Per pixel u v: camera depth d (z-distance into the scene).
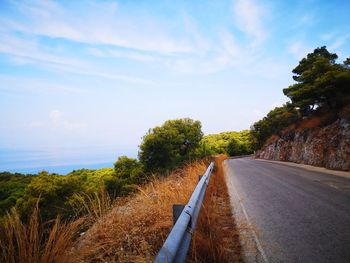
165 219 3.89
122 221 3.88
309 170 15.98
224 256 3.09
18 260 2.33
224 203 7.16
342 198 6.91
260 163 26.62
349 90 21.25
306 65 29.75
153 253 3.13
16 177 46.91
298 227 4.60
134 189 5.81
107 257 3.14
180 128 47.34
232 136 112.00
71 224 3.04
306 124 26.20
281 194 7.89
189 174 7.88
